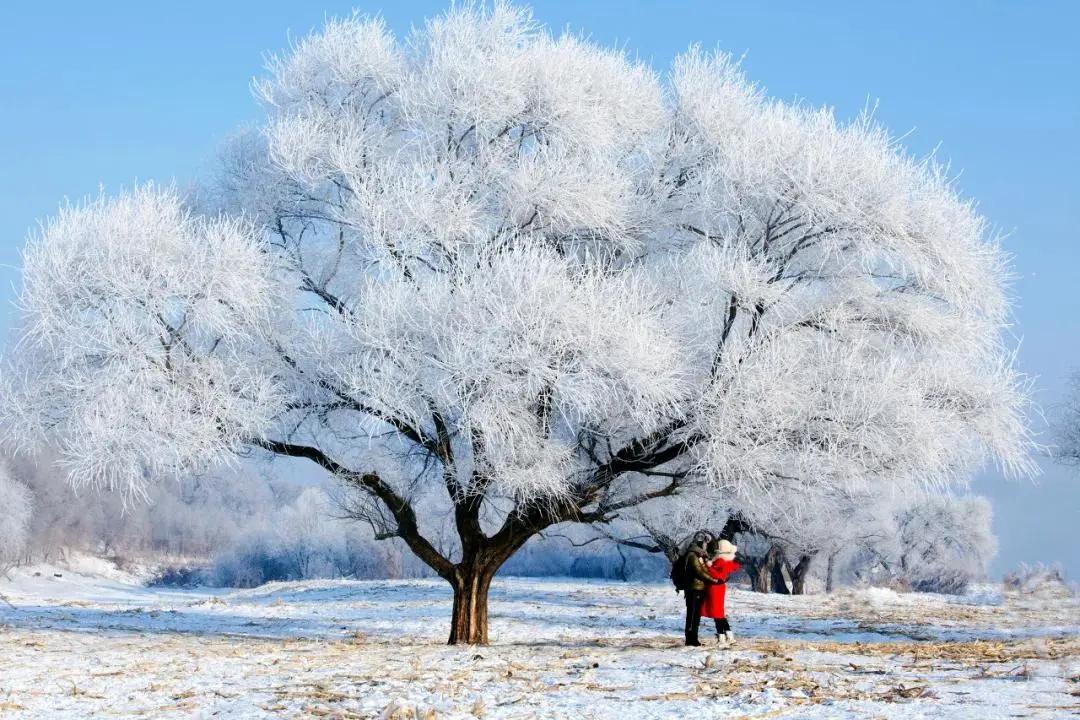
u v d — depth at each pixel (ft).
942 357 58.75
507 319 49.08
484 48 62.13
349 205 58.90
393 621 85.30
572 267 56.54
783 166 55.42
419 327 52.75
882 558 197.16
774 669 38.70
